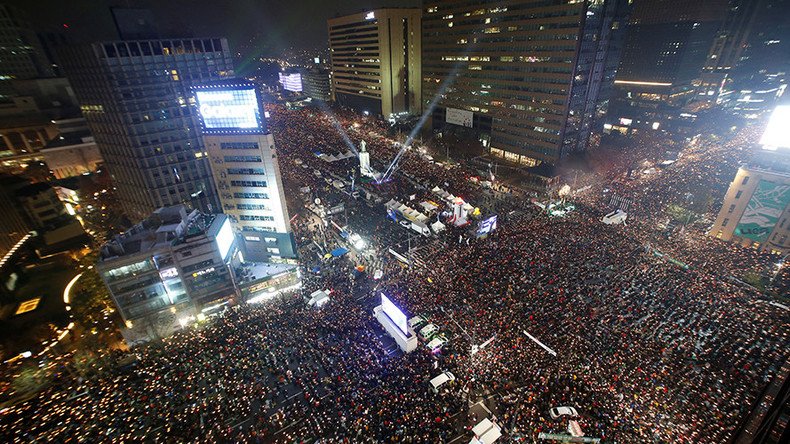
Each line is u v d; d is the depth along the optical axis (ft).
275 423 133.80
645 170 371.56
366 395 141.08
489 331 166.20
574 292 188.14
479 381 146.20
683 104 606.55
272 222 239.50
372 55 650.02
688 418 124.47
